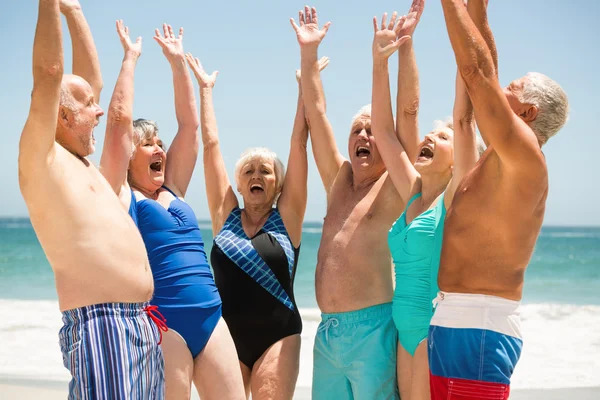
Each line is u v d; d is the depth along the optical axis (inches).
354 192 212.7
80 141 146.4
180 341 179.2
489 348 127.7
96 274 135.5
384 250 198.8
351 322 193.6
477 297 130.3
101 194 143.2
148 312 146.0
